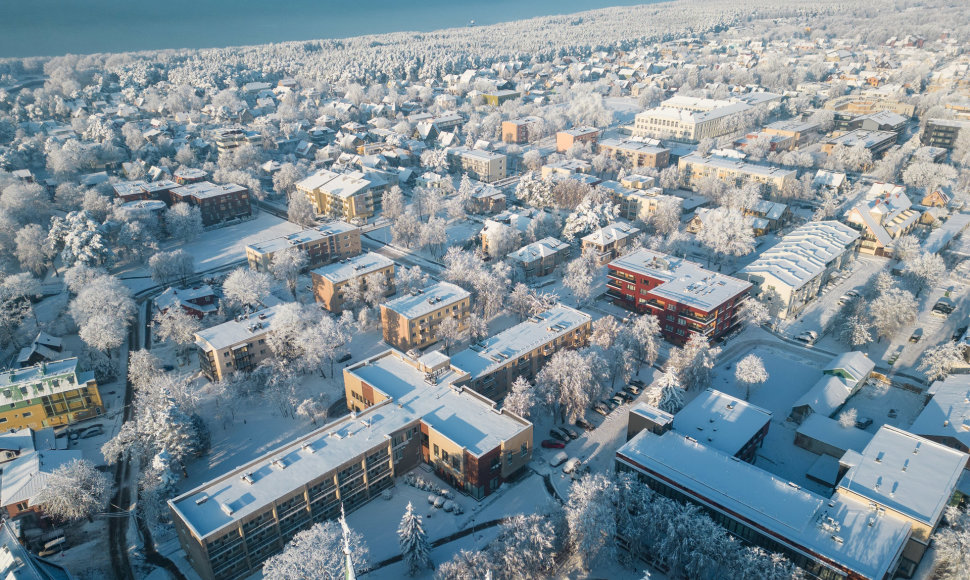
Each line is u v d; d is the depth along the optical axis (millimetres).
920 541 92250
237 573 98312
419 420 119500
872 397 139625
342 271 183125
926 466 103000
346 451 110125
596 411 138250
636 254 188250
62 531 107562
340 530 93625
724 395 129250
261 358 152500
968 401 120562
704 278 172125
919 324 169750
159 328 167125
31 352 152000
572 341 155625
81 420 137375
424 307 162375
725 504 97000
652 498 103875
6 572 79938
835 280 195500
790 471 118500
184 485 115938
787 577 86250
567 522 99438
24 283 182750
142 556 103125
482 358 140875
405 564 97312
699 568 90875
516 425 117500
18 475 110625
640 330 151250
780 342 164625
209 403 141875
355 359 159875
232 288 172250
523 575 90688
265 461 107938
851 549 87125
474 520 108750
